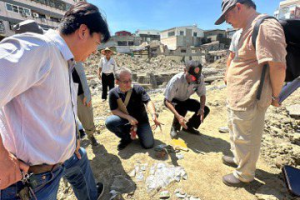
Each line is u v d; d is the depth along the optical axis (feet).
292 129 10.79
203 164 7.82
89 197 5.82
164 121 12.44
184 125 8.75
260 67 5.29
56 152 3.33
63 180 7.43
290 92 5.65
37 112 2.93
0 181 2.71
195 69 8.57
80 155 4.99
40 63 2.63
